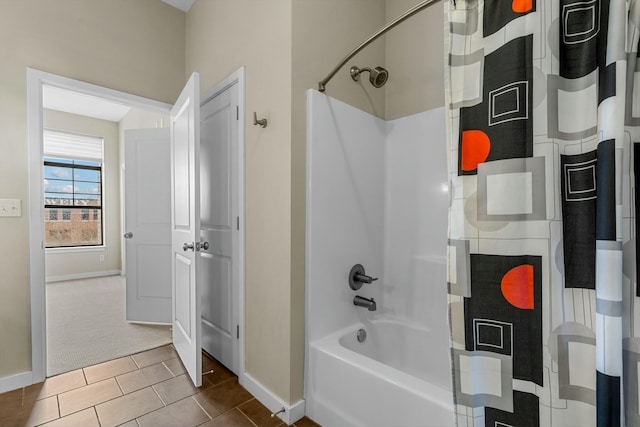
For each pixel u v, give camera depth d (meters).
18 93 1.84
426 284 1.94
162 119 3.96
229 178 1.99
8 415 1.57
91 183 5.29
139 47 2.34
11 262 1.81
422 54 2.00
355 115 1.89
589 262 0.80
